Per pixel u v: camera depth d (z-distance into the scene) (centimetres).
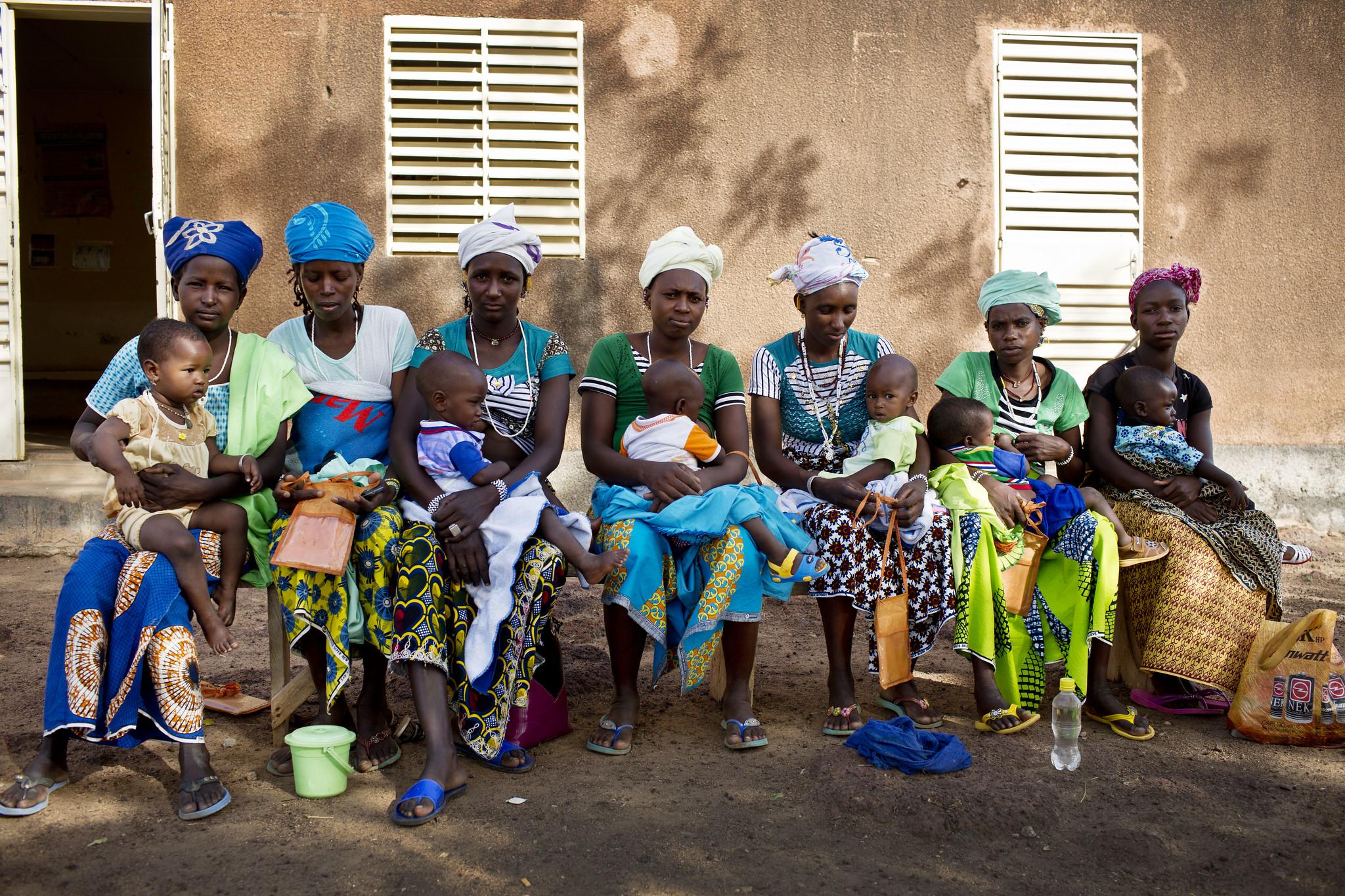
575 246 676
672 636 369
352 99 654
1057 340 714
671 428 367
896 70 692
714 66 679
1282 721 353
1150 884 259
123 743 300
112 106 1109
